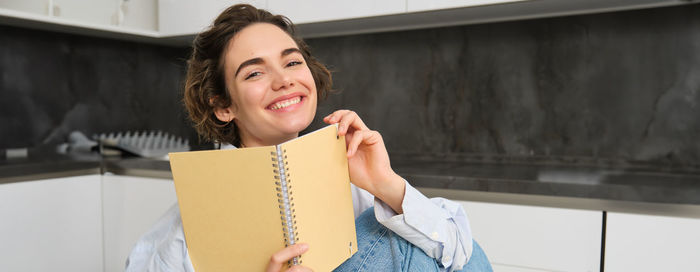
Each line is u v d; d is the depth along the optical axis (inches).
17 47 82.4
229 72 30.4
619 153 70.1
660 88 67.1
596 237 52.4
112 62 95.3
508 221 56.2
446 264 30.7
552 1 61.6
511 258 56.3
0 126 81.0
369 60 86.0
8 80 81.5
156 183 75.9
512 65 75.7
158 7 87.4
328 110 90.0
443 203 32.2
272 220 23.4
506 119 76.8
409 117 83.7
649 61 67.4
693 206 49.6
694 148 65.6
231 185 24.1
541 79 74.1
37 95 85.3
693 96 65.2
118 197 79.4
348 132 30.1
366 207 36.8
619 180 56.1
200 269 26.8
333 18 72.0
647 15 66.9
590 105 71.3
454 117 80.4
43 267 71.3
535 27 73.7
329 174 26.1
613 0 61.6
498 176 59.5
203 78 31.8
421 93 82.5
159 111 103.7
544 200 56.5
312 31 84.4
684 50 65.3
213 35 31.5
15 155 81.8
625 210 52.8
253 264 25.0
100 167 79.7
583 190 53.3
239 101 30.0
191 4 83.4
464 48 78.7
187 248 26.8
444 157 81.4
